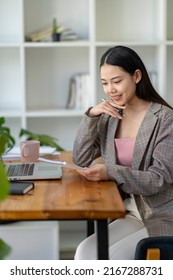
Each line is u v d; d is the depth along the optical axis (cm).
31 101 371
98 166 188
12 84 370
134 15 366
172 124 196
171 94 376
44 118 376
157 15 354
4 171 119
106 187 177
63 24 362
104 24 365
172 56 372
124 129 212
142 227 197
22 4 332
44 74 370
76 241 333
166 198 197
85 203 154
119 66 199
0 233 217
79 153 213
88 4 362
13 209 147
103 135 215
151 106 205
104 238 155
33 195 165
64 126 378
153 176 189
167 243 171
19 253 219
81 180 189
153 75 356
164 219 194
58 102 373
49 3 360
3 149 150
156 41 341
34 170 196
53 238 220
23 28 335
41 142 298
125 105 209
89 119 206
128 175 187
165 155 193
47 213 146
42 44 336
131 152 206
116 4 364
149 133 200
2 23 360
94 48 339
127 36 367
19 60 367
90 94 349
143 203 199
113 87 201
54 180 189
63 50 368
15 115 341
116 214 146
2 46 334
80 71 371
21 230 218
